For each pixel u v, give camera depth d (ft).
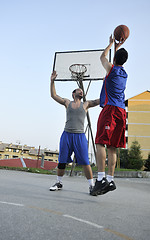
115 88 8.55
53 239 3.66
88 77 28.81
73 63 29.63
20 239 3.57
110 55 27.63
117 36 9.49
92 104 11.25
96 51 29.73
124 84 8.82
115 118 8.47
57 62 30.17
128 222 4.94
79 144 10.50
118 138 8.43
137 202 7.94
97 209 6.18
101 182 8.03
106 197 8.86
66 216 5.15
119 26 9.53
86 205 6.72
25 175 19.97
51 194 8.73
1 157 215.92
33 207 5.86
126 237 3.95
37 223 4.45
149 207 6.98
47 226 4.31
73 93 11.28
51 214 5.25
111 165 8.50
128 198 8.93
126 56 8.85
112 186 8.01
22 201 6.63
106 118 8.41
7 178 14.61
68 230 4.15
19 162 97.96
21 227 4.14
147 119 105.70
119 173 43.80
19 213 5.10
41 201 6.88
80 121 10.76
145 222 5.01
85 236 3.89
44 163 110.01
